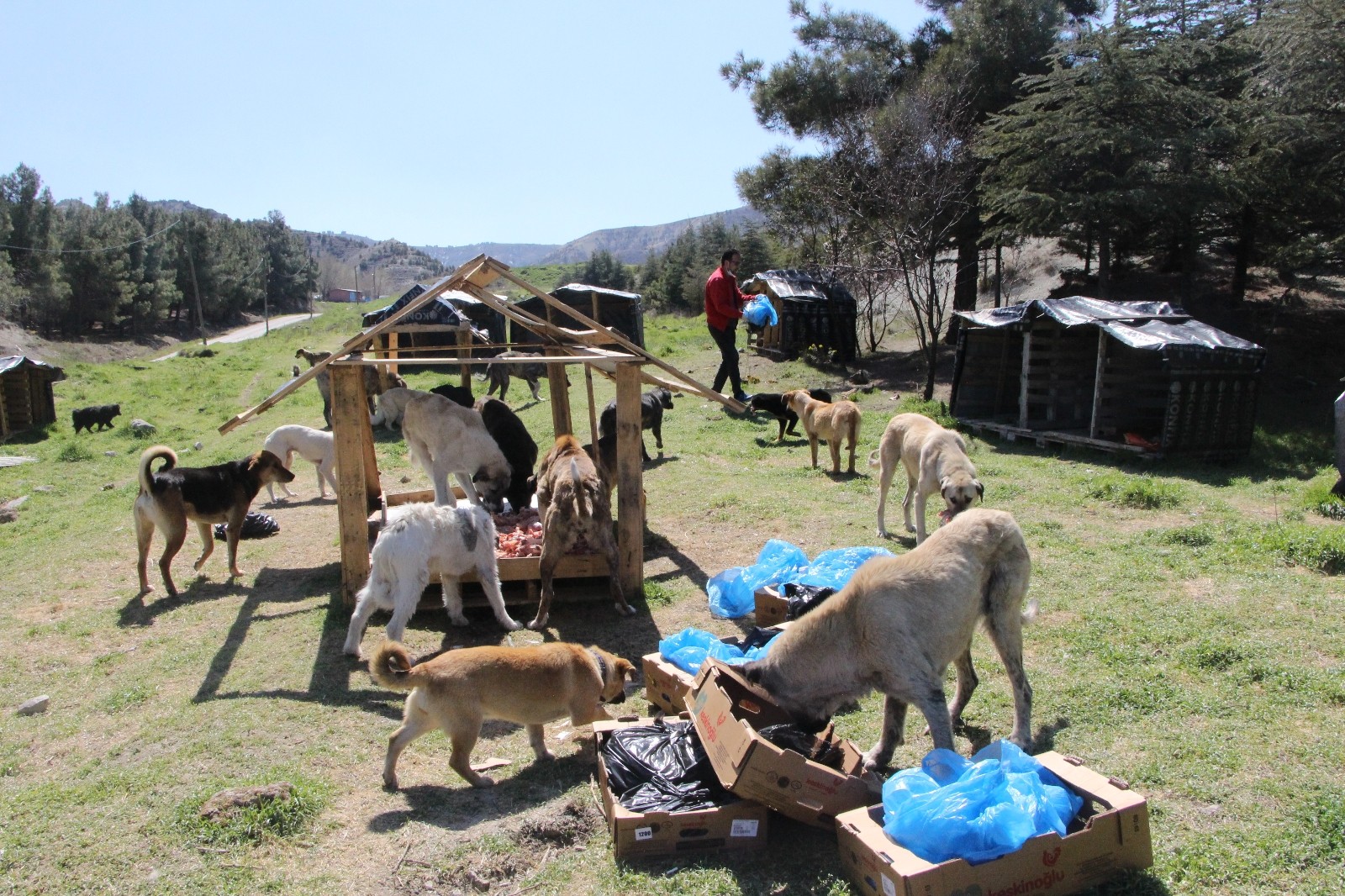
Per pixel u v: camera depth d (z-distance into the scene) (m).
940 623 3.93
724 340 15.41
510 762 4.63
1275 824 3.64
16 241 56.97
